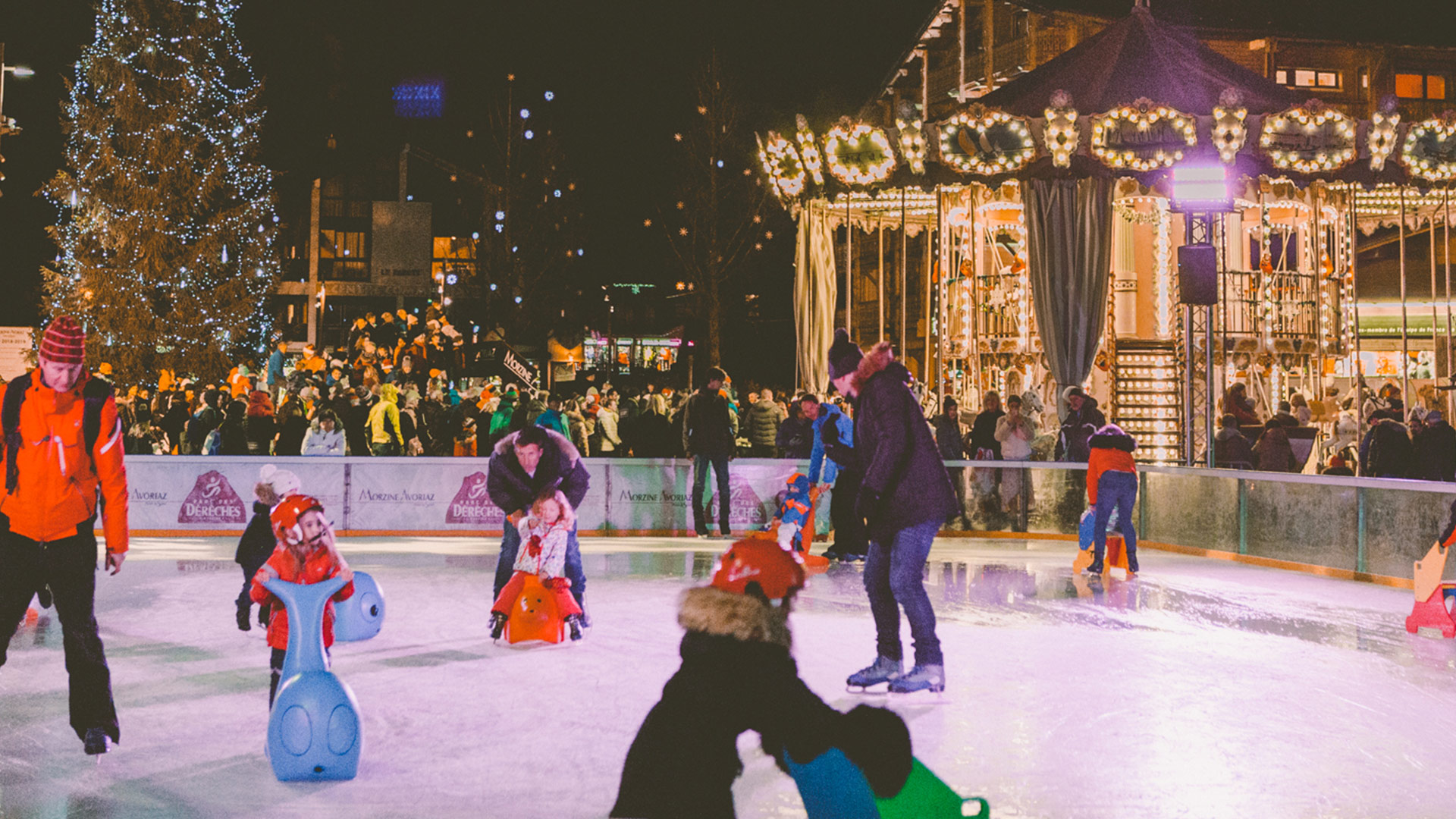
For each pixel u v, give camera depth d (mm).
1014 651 7449
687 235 34375
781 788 4504
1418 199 20609
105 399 4816
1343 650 7652
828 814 2600
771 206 33500
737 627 2639
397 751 5039
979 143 16344
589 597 9594
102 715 4805
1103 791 4523
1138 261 21453
